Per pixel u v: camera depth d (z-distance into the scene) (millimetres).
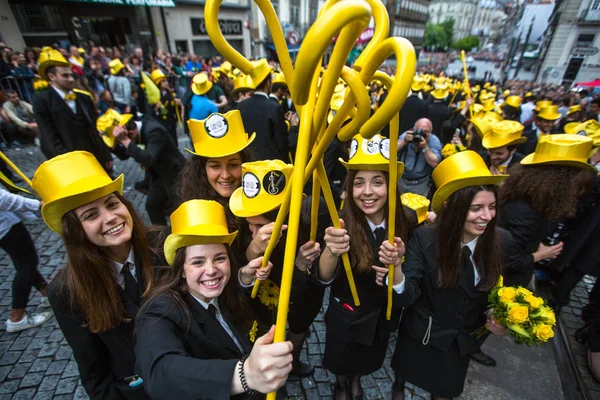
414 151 3912
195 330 1268
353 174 1788
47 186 1285
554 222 2314
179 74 11156
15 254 2646
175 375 943
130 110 8375
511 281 2227
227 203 2279
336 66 610
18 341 2756
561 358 2887
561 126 5090
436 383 1922
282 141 3799
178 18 16812
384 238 1861
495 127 2980
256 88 3695
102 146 3988
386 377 2613
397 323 2105
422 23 58031
